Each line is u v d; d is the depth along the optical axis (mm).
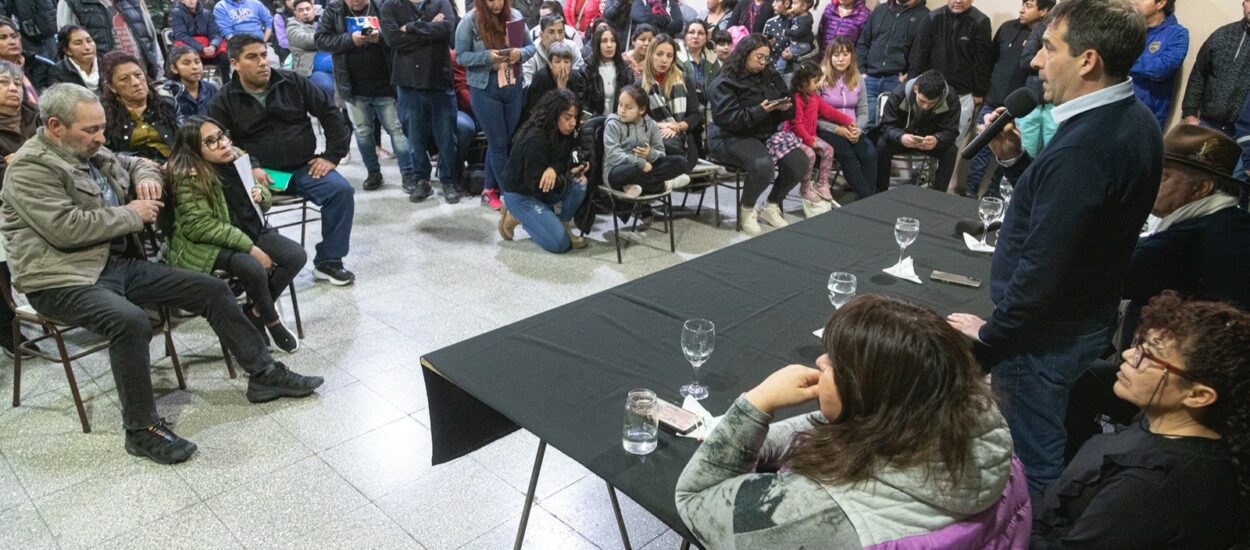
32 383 2785
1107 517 1167
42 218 2291
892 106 4754
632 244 4281
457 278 3760
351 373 2889
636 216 4391
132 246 2672
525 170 3938
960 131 5156
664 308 2000
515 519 2146
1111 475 1211
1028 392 1737
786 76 5422
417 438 2506
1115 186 1466
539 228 4023
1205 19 4387
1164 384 1179
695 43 5027
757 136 4488
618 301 2047
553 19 4555
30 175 2303
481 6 4188
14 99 2750
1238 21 4020
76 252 2400
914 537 924
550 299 3539
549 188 3967
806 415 1324
